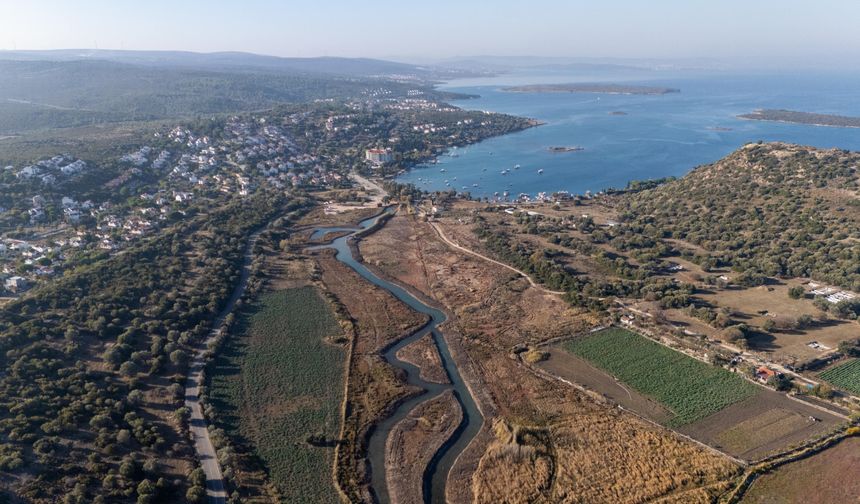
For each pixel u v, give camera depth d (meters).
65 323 143.50
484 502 94.50
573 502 92.75
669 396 121.69
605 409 117.88
